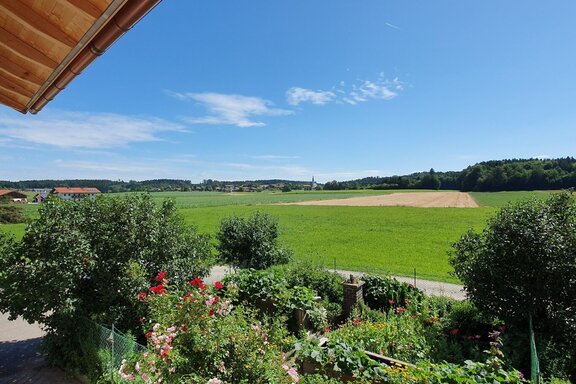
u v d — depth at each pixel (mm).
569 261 7188
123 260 8367
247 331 4434
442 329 8109
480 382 4496
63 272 7301
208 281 17719
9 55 2623
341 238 36750
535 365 5453
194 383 3705
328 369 5406
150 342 4582
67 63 2559
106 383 6164
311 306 9117
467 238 8719
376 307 10859
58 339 7816
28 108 3816
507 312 7719
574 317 7059
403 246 31656
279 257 17672
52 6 1918
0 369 8211
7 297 7496
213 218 56062
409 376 4746
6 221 44500
